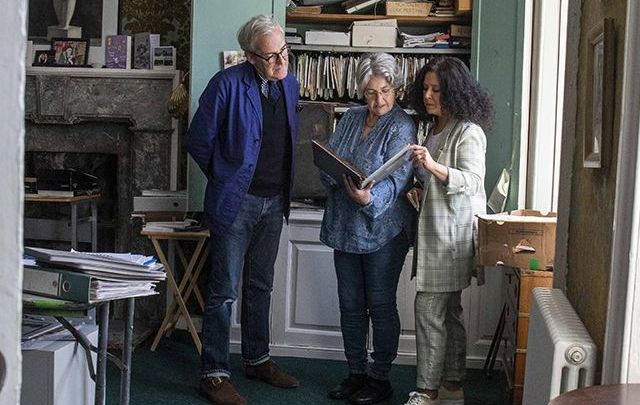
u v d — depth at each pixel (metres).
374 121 3.56
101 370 2.32
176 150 5.11
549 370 2.05
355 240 3.50
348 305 3.70
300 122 4.62
